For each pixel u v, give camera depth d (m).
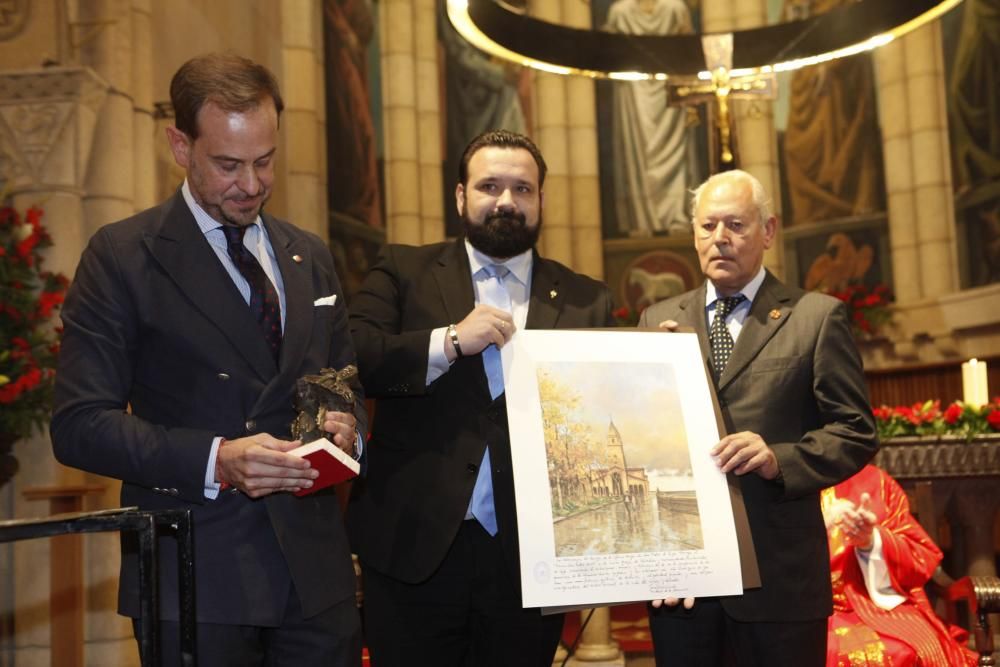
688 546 2.22
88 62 5.10
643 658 4.90
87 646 4.75
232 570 1.90
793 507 2.51
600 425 2.28
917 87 10.04
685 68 4.36
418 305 2.62
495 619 2.48
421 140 10.56
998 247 9.37
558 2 11.10
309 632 1.97
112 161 5.07
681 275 11.23
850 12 4.08
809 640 2.46
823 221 10.66
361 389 2.21
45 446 4.53
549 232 11.20
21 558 4.52
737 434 2.36
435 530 2.41
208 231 2.02
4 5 5.14
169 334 1.92
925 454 4.10
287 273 2.08
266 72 1.92
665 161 11.37
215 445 1.83
